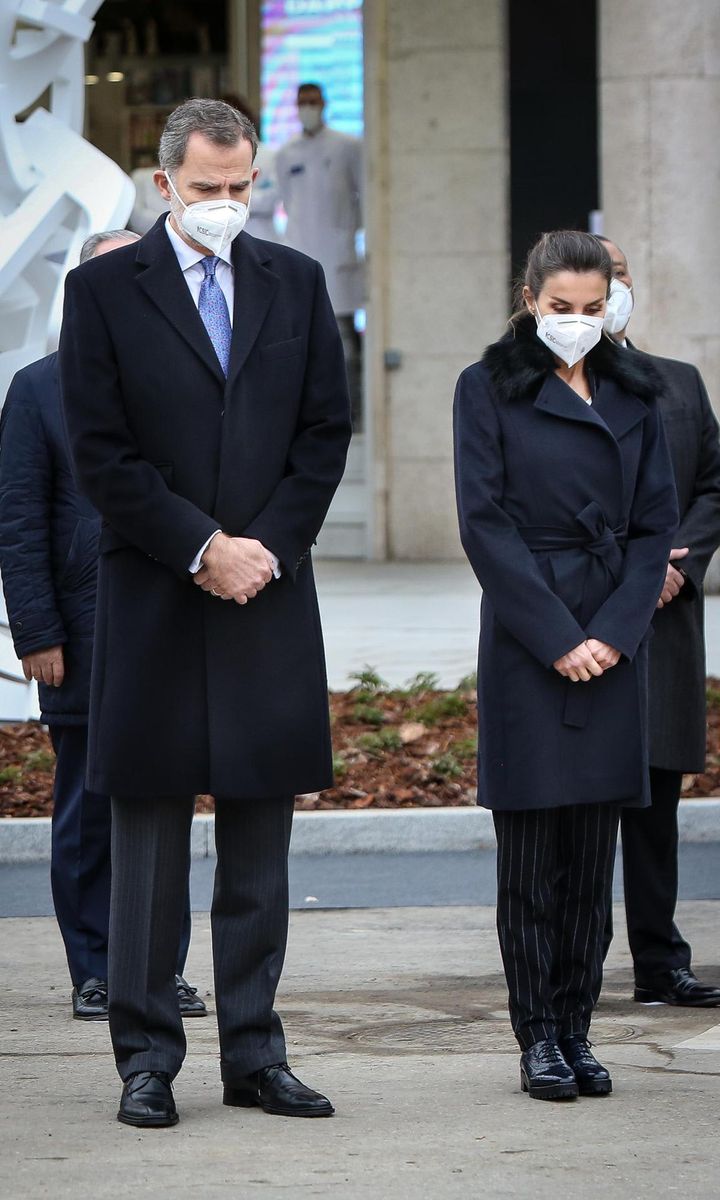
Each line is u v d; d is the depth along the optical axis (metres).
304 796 21.98
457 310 46.38
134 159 49.91
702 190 41.16
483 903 18.89
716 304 41.34
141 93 49.75
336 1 47.34
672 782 14.91
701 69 40.97
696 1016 14.60
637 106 41.09
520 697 12.37
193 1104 12.19
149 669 11.70
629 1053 13.45
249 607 11.75
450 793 22.27
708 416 15.38
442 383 46.53
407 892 19.31
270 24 48.16
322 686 12.06
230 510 11.66
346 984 15.82
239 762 11.68
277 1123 11.70
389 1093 12.45
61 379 11.71
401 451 46.91
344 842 21.08
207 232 11.48
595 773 12.30
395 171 46.38
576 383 12.73
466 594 40.12
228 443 11.63
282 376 11.78
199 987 15.84
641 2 40.91
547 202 46.09
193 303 11.73
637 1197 10.23
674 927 15.05
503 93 45.88
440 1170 10.69
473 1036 14.12
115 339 11.62
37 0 25.55
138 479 11.49
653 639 14.91
